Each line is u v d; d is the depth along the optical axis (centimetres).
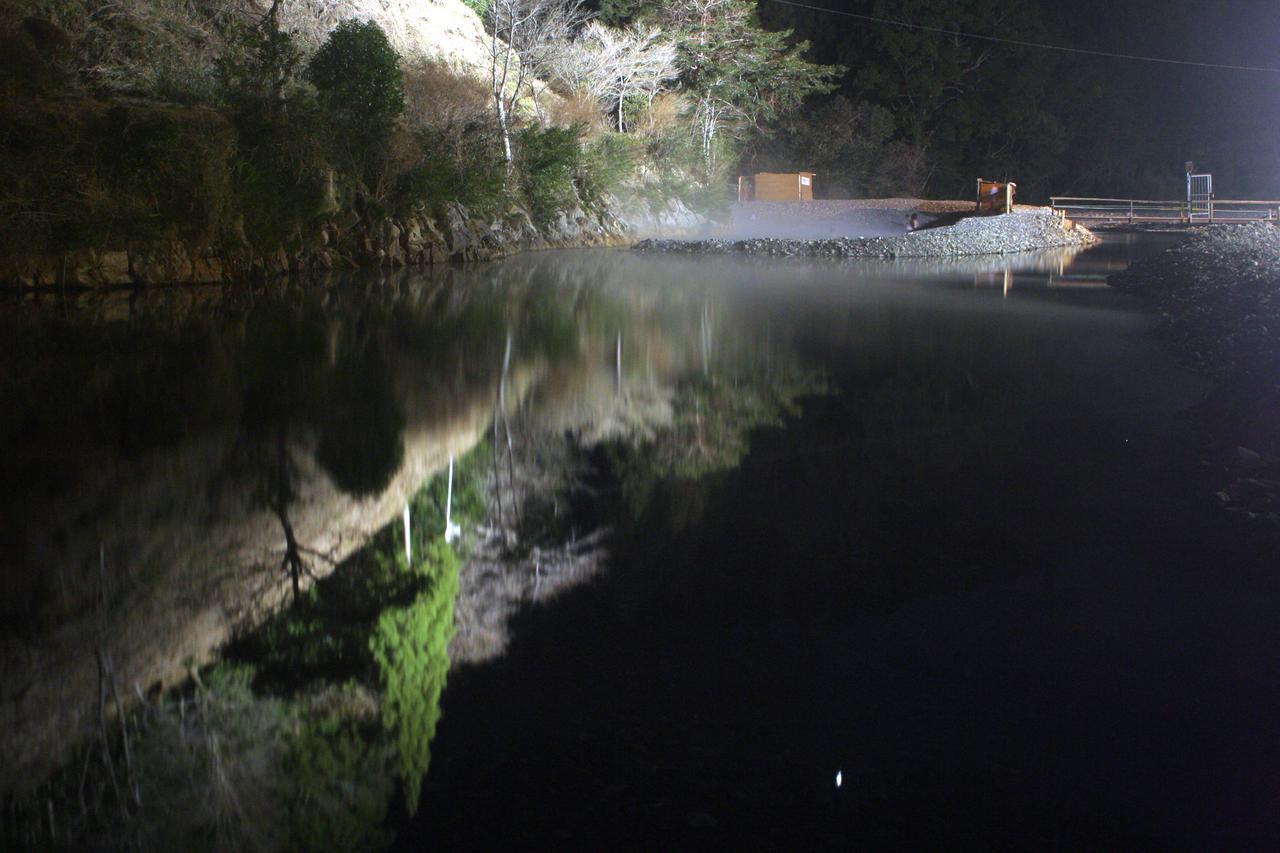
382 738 335
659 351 1127
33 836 282
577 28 4066
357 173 2238
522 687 373
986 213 3506
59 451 669
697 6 4181
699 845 283
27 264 1545
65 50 1845
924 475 662
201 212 1764
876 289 1789
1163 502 602
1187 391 910
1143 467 676
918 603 459
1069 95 6072
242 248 1855
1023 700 371
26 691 361
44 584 454
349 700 359
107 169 1666
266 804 297
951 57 5500
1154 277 1766
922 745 339
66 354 1032
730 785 312
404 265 2294
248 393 866
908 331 1280
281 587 460
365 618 427
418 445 711
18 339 1124
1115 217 3925
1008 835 292
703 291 1758
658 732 343
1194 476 654
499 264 2350
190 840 280
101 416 770
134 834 281
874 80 5434
